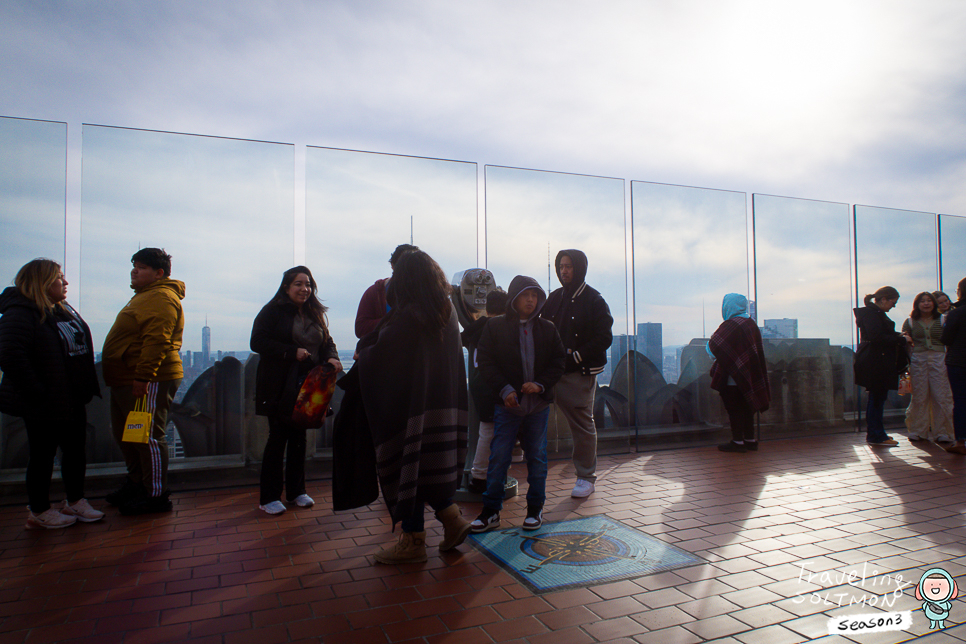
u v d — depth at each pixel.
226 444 5.06
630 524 3.84
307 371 4.30
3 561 3.24
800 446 6.74
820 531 3.69
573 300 4.85
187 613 2.59
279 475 4.25
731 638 2.33
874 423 6.79
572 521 3.91
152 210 4.82
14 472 4.49
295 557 3.29
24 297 3.70
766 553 3.29
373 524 3.93
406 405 3.04
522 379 3.68
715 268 6.91
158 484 4.17
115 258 4.71
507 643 2.30
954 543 3.45
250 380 5.12
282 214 5.20
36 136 4.53
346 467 3.18
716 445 6.83
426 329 3.08
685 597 2.72
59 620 2.53
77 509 3.94
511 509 4.25
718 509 4.18
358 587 2.86
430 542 3.55
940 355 6.80
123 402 4.22
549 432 6.10
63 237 4.58
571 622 2.48
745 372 6.27
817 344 7.52
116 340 4.16
